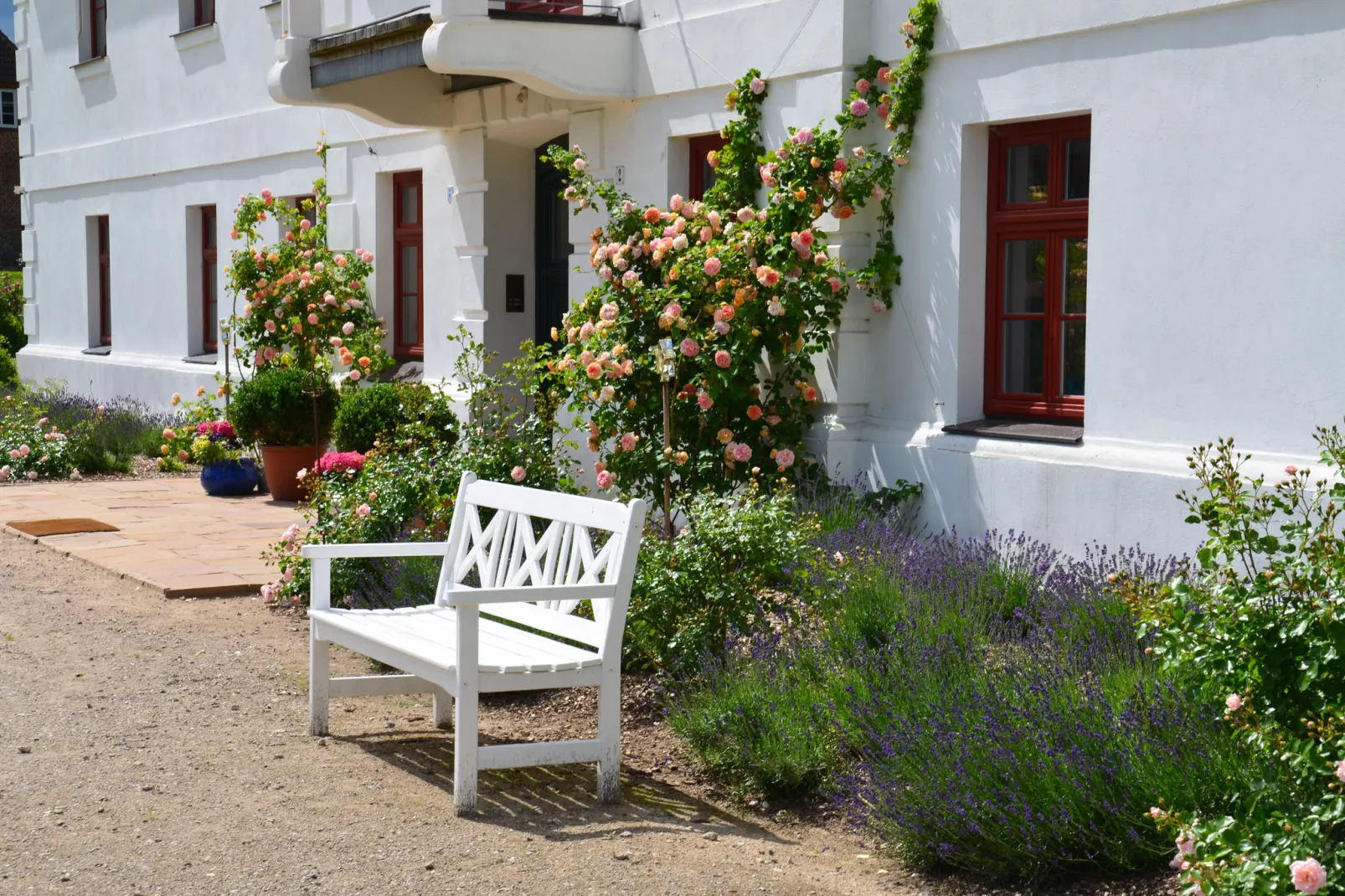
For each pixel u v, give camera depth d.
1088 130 8.18
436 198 12.88
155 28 17.47
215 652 7.29
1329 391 6.78
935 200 8.77
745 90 9.66
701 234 9.11
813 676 5.98
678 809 5.22
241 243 15.95
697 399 9.05
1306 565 4.26
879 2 9.05
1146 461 7.52
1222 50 7.18
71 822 4.85
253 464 12.95
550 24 10.33
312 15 12.09
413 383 12.82
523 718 6.34
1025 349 8.62
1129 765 4.57
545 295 12.57
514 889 4.34
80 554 9.76
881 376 9.21
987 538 7.90
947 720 4.99
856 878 4.57
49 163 20.53
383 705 6.52
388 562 8.13
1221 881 3.62
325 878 4.40
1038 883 4.39
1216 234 7.26
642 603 6.46
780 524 6.60
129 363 18.16
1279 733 4.09
